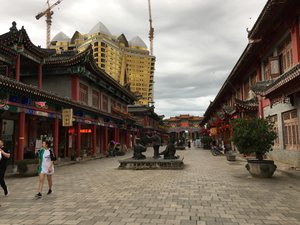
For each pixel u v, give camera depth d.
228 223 6.59
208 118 69.38
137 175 15.36
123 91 45.22
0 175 10.16
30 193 10.63
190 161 24.05
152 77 111.56
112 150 34.41
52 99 20.80
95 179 14.10
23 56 23.28
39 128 25.66
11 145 22.05
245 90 29.83
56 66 30.00
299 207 8.02
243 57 23.88
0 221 6.96
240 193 10.00
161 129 91.38
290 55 17.34
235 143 14.34
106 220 6.90
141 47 111.62
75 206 8.38
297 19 15.67
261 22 17.28
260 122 14.15
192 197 9.42
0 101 16.38
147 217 7.11
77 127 27.72
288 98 16.69
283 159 18.91
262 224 6.50
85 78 33.16
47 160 10.21
